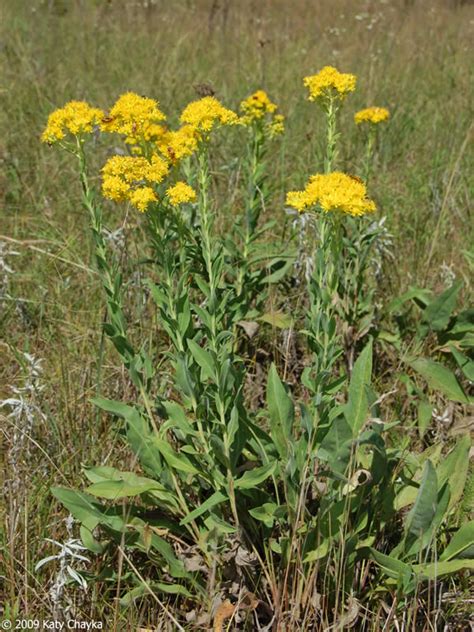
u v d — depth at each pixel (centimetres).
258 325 120
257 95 125
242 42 285
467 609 81
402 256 151
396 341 124
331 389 80
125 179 85
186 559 83
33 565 84
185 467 82
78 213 162
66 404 101
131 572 83
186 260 98
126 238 122
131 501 91
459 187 170
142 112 88
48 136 86
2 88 220
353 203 76
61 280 136
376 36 298
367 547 79
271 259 129
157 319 114
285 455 84
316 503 86
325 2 344
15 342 126
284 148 188
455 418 115
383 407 113
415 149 203
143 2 325
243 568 82
